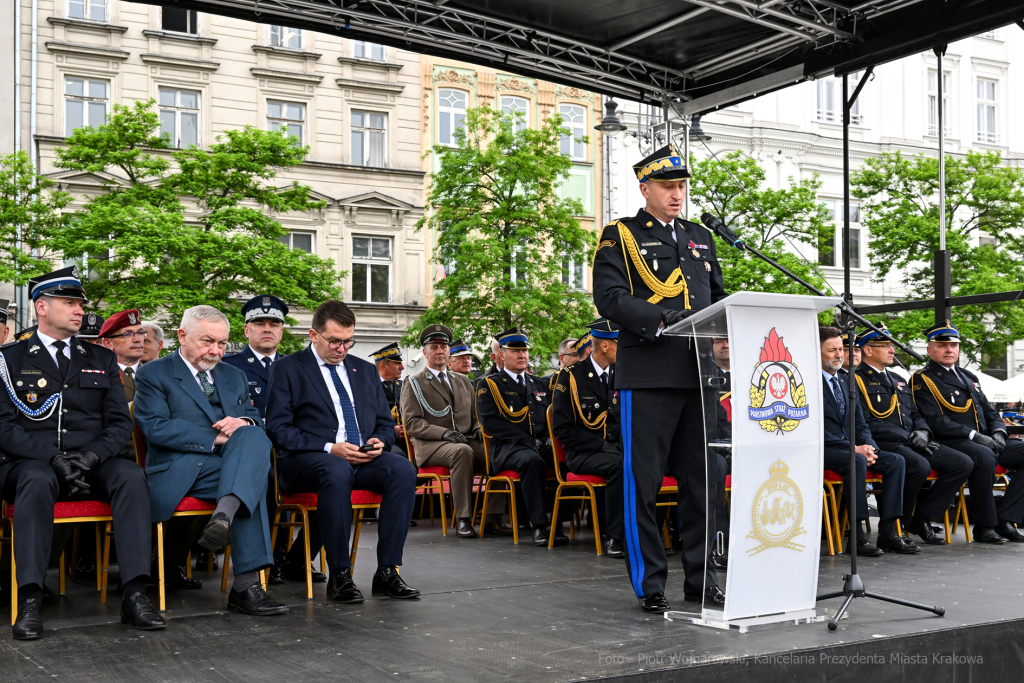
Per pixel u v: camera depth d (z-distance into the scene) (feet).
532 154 58.90
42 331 14.76
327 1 28.22
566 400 21.47
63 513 13.58
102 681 10.26
